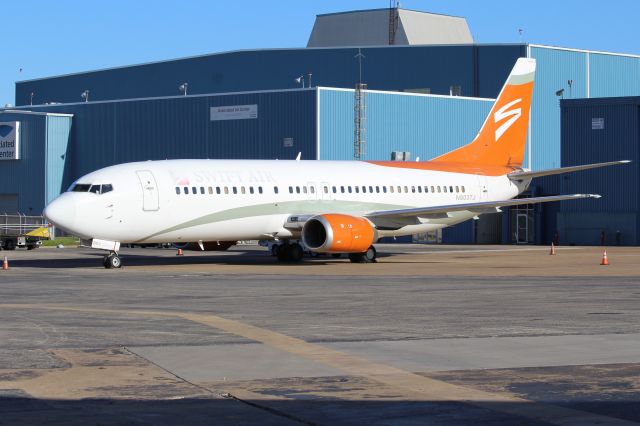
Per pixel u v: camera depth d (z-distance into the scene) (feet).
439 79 380.78
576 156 305.32
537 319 91.15
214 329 83.46
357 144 309.63
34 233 272.72
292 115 305.12
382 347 72.90
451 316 93.86
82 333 80.64
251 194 186.60
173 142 328.70
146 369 63.41
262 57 411.75
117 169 175.63
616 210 299.17
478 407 52.24
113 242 174.70
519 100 228.43
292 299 112.37
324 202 196.65
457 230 330.13
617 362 66.23
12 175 349.82
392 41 488.02
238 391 56.34
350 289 126.41
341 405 52.70
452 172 216.95
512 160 228.43
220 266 181.88
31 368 63.62
